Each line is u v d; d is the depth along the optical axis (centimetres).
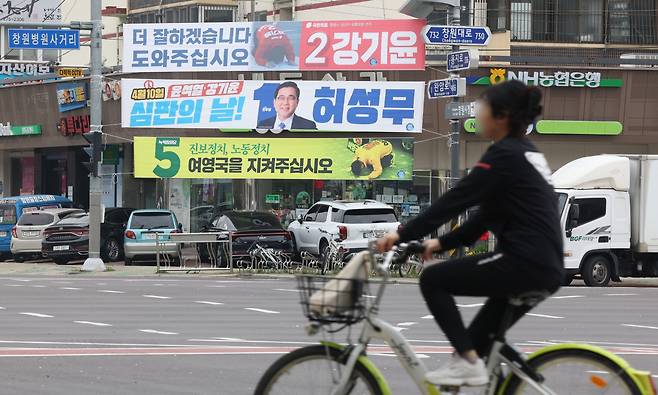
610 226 6112
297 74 8150
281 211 8531
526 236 1300
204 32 8256
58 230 7619
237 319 3822
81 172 10012
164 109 8331
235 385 2338
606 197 6109
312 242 7144
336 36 8062
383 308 4259
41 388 2305
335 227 6775
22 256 8119
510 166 1305
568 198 6031
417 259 2695
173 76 8350
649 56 8675
